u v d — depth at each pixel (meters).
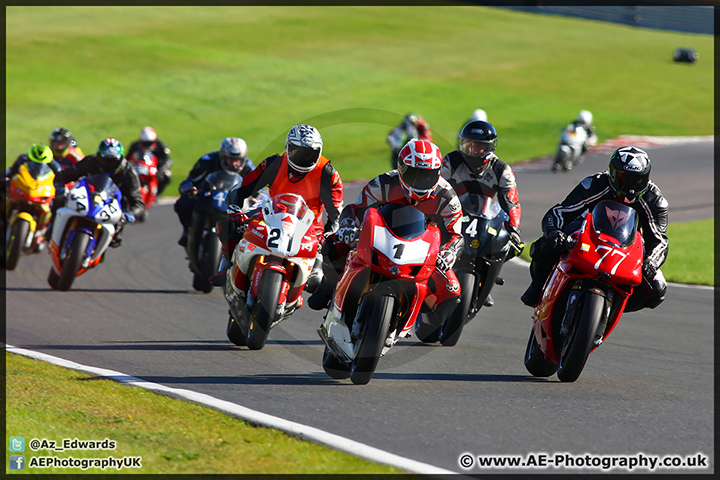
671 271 43.31
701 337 28.12
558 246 20.45
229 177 33.69
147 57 154.25
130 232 54.91
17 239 38.50
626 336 27.91
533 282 22.25
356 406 18.48
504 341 27.00
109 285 36.28
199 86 136.00
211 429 16.30
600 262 19.61
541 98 142.25
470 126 25.17
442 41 191.62
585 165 95.12
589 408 18.75
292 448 15.30
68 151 43.03
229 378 21.00
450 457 15.37
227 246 24.52
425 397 19.39
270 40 180.38
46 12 192.12
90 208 33.28
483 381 21.27
